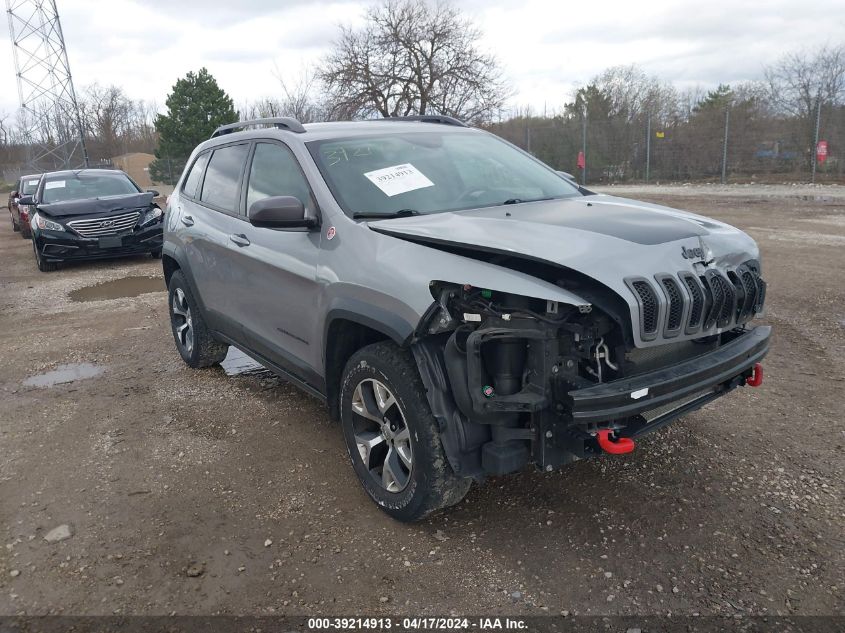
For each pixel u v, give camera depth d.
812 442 4.08
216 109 45.09
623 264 2.86
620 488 3.64
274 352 4.35
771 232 12.48
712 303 3.02
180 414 4.90
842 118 22.70
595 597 2.83
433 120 5.22
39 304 9.05
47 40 46.03
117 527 3.48
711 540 3.17
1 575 3.12
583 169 25.92
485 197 3.96
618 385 2.83
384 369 3.22
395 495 3.35
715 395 3.36
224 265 4.77
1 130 54.75
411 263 3.12
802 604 2.75
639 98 36.94
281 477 3.93
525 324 2.83
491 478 3.79
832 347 5.79
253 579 3.04
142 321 7.75
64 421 4.86
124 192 12.95
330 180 3.82
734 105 25.58
